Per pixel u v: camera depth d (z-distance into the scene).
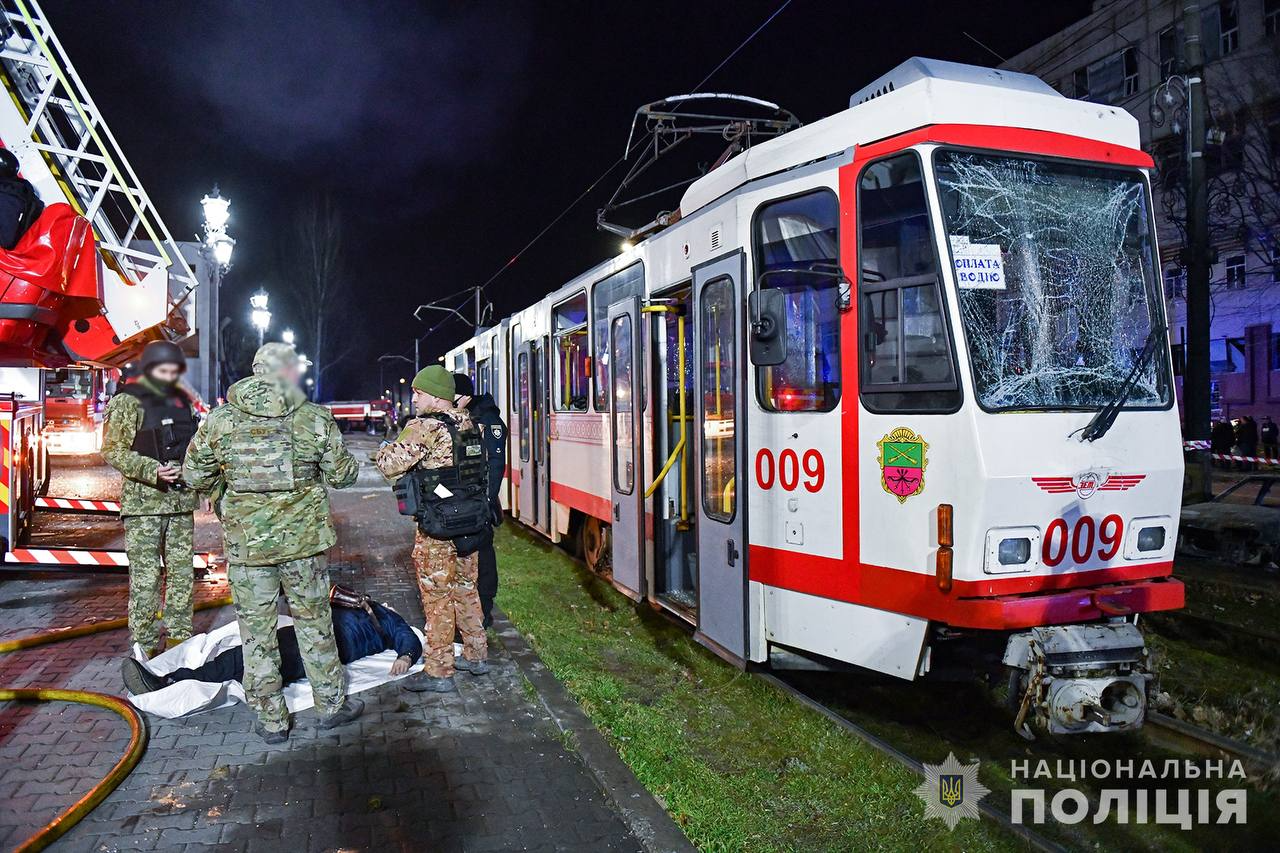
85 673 5.14
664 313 6.75
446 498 4.90
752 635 5.29
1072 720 4.12
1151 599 4.43
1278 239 20.66
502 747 4.20
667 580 6.82
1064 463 4.30
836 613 4.79
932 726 4.96
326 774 3.85
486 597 6.29
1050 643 4.14
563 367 9.73
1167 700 5.22
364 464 21.88
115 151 8.17
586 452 8.68
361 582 7.98
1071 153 4.65
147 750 4.06
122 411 5.15
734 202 5.38
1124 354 4.68
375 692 4.96
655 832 3.38
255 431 4.10
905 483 4.43
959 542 4.20
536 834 3.36
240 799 3.59
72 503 10.03
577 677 5.48
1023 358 4.39
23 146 7.58
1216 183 21.27
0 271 6.24
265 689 4.16
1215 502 9.55
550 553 10.43
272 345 4.15
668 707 5.14
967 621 4.16
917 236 4.45
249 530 4.09
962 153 4.47
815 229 4.94
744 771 4.27
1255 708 5.07
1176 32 23.61
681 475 6.76
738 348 5.30
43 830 3.19
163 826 3.35
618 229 11.38
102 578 7.83
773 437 5.14
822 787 4.04
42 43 7.64
